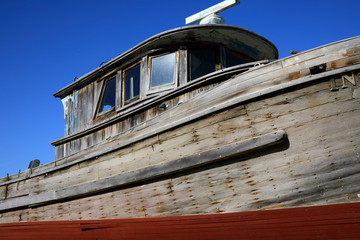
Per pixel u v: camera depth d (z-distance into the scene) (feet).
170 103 19.35
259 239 14.38
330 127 14.16
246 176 15.24
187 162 16.44
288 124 14.79
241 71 17.65
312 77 14.55
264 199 14.76
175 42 21.94
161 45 22.18
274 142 14.65
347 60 14.32
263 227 14.39
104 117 24.25
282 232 14.11
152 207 17.49
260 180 14.94
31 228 21.08
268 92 15.19
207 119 16.49
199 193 16.20
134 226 17.30
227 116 16.03
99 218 19.49
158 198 17.37
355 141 13.79
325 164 14.03
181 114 17.57
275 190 14.62
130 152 18.86
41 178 23.31
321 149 14.16
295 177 14.38
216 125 16.22
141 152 18.39
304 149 14.39
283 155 14.69
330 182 13.91
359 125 13.83
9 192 25.38
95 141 23.11
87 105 25.91
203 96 17.13
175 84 21.18
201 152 16.16
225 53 22.43
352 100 14.03
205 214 15.65
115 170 19.29
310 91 14.64
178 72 21.39
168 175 17.21
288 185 14.44
